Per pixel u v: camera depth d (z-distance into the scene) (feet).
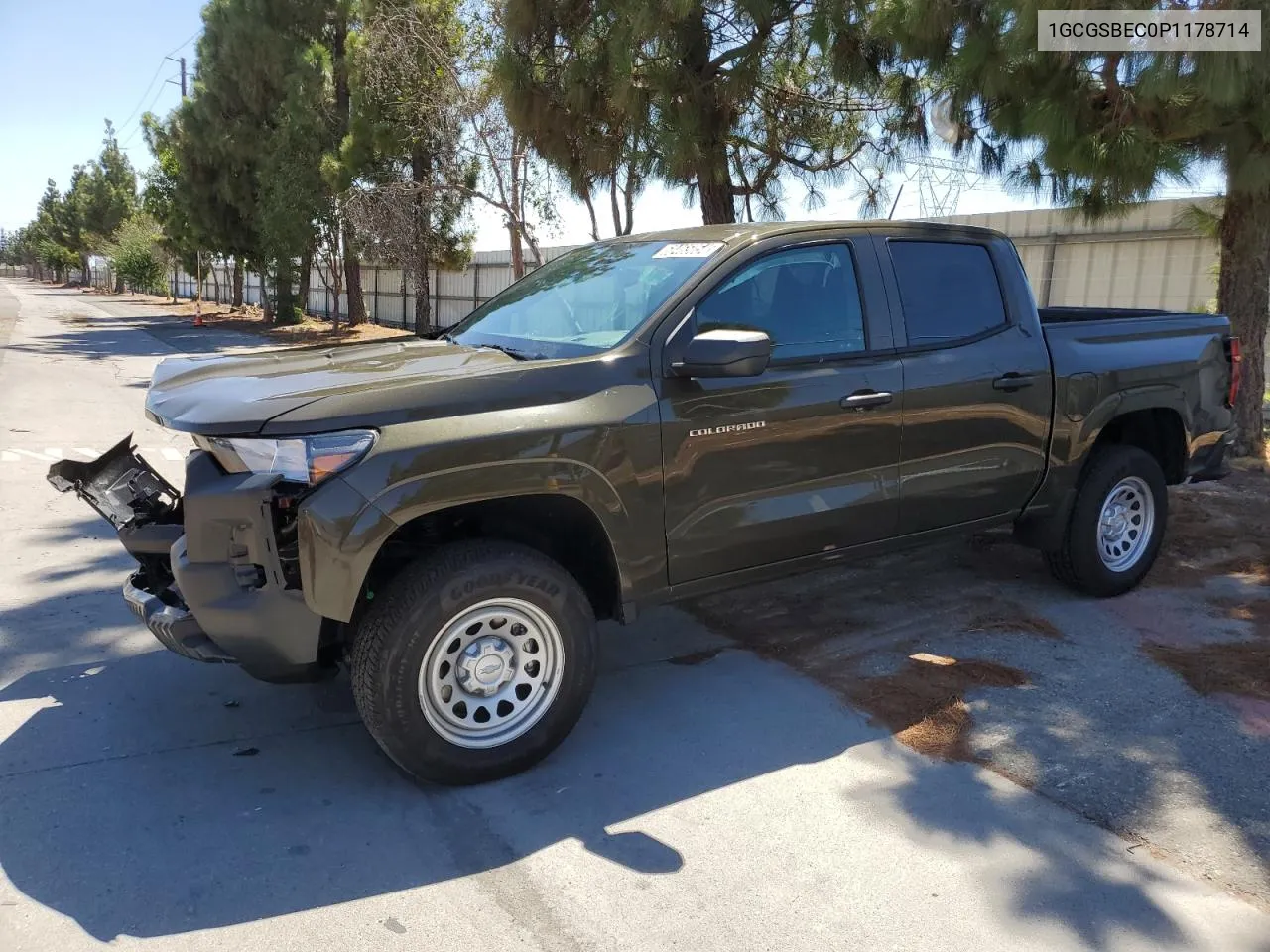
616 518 11.56
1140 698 13.25
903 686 13.69
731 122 31.30
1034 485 15.76
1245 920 8.79
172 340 83.15
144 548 12.39
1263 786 11.00
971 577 18.51
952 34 21.91
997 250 15.66
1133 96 19.15
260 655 10.51
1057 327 16.21
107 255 224.94
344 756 11.82
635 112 29.37
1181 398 17.54
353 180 70.13
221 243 104.47
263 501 10.16
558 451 11.00
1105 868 9.56
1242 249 26.35
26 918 8.71
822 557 13.65
